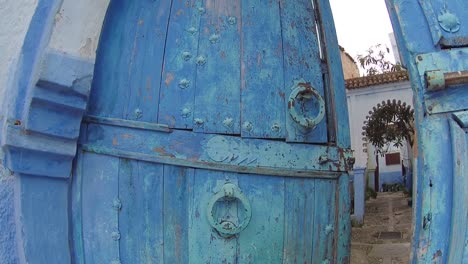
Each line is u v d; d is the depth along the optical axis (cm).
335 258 240
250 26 232
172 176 213
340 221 243
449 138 148
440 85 146
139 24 225
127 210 212
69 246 209
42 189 202
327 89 249
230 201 216
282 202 224
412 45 153
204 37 226
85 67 201
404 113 1207
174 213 212
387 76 1483
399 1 156
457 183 144
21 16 206
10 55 204
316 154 236
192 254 212
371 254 673
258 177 221
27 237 196
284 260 223
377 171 1706
